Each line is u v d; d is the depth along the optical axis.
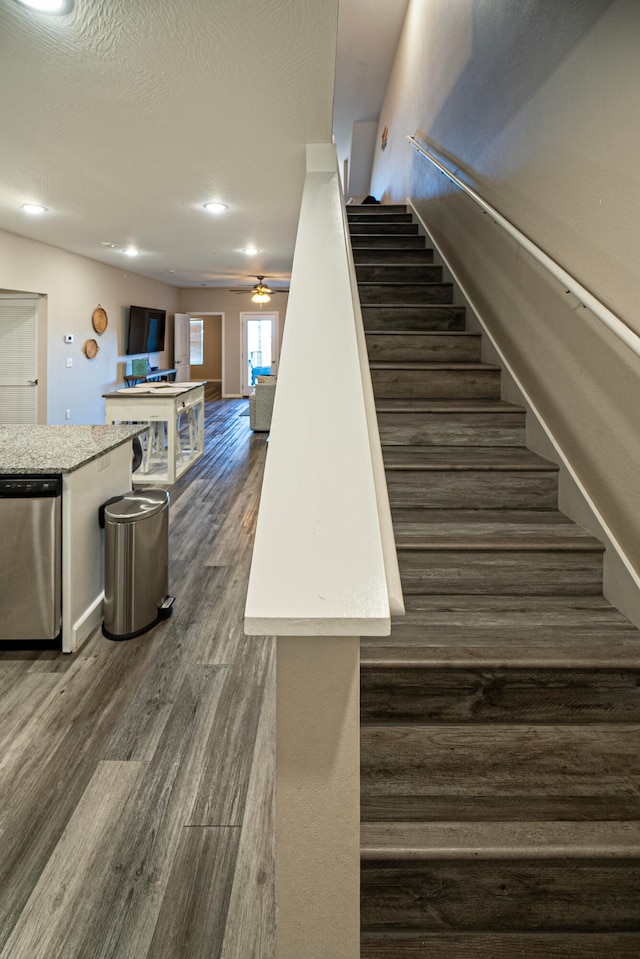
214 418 9.84
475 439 2.46
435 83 4.41
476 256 3.22
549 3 2.12
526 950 1.17
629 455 1.67
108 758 1.83
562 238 2.04
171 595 3.05
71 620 2.48
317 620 0.68
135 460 5.69
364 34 6.41
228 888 1.39
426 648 1.47
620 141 1.63
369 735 1.37
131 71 2.06
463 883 1.20
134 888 1.38
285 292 12.32
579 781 1.37
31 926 1.29
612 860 1.17
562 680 1.42
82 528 2.59
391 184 6.97
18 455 2.58
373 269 3.99
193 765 1.80
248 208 4.39
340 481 0.88
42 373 6.47
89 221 4.98
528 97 2.35
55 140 2.82
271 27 1.77
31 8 1.68
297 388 1.10
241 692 2.20
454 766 1.38
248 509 4.60
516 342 2.59
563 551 1.79
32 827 1.56
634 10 1.54
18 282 5.79
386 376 2.78
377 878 1.19
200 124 2.58
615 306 1.68
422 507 2.16
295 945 0.84
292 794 0.80
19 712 2.06
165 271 9.05
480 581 1.81
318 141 2.80
